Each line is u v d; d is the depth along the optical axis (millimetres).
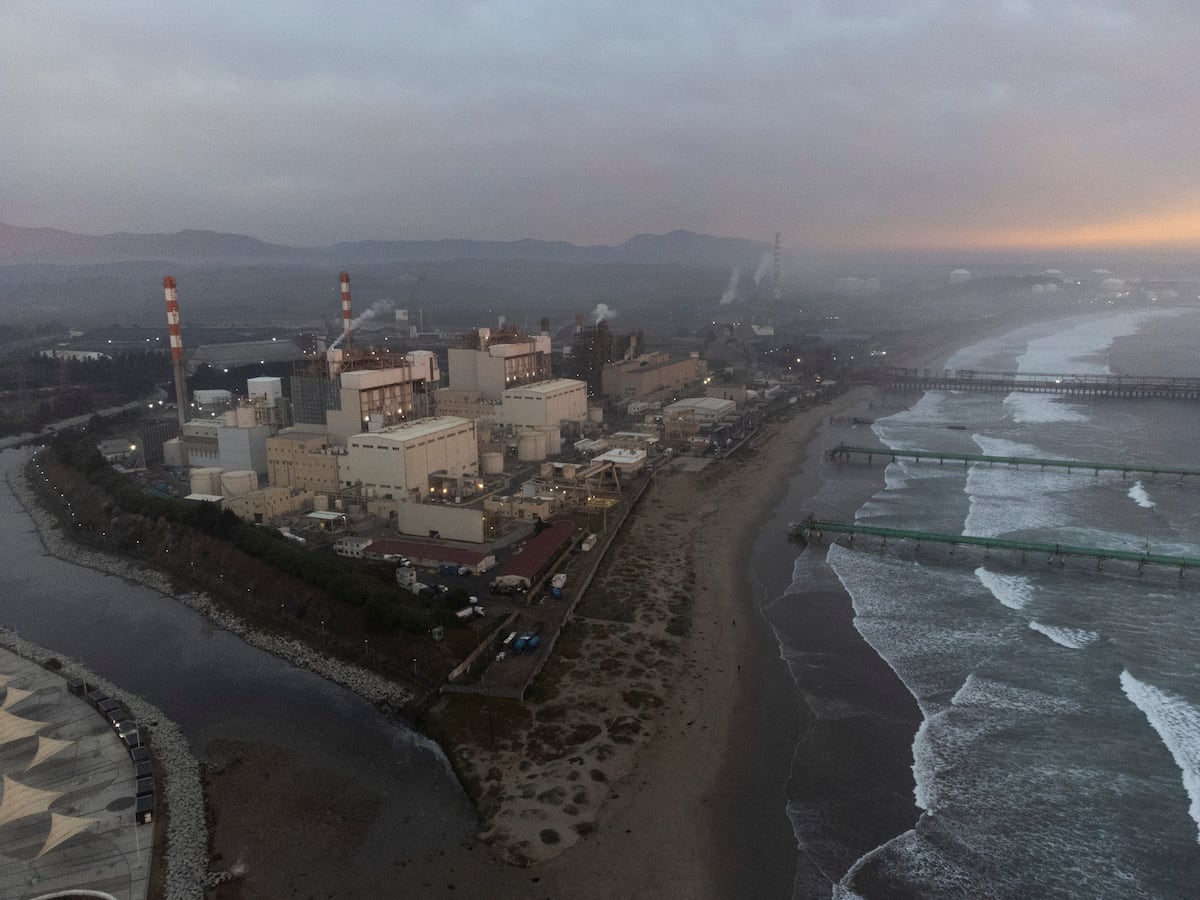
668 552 106188
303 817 54688
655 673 73375
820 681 71812
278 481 131000
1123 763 58750
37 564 107188
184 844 51781
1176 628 80875
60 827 49688
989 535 110250
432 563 96500
